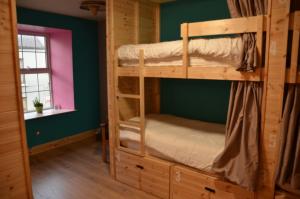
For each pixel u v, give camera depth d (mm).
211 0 3061
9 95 2002
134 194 2803
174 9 3457
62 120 4500
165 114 3697
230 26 1961
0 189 2016
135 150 2910
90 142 4680
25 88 4426
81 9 3848
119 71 2928
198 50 2166
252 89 1963
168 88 3682
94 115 5129
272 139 1924
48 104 4879
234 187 2152
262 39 1859
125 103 3307
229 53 1986
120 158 3041
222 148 2260
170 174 2572
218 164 2135
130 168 2947
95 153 4098
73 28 4488
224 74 2064
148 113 3773
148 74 2619
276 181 1910
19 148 2109
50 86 4883
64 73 4703
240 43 1945
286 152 1797
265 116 1937
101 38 4957
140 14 3359
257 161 1953
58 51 4707
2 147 1998
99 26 4941
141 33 3408
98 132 4836
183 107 3549
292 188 1818
